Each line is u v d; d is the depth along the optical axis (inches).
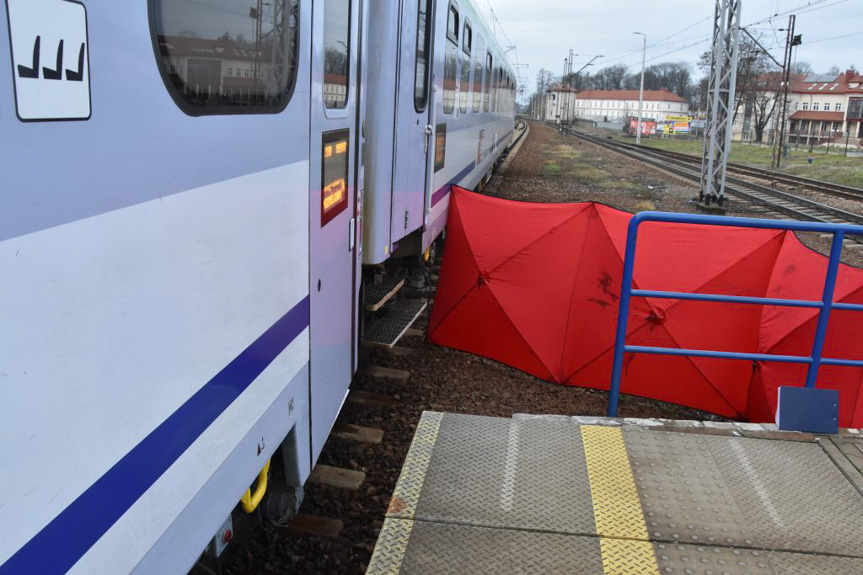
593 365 234.4
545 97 4972.9
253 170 89.3
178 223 70.7
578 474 125.8
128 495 64.3
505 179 871.7
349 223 147.6
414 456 129.0
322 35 118.7
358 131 153.3
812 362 163.8
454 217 257.4
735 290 219.5
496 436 136.8
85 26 55.3
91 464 58.4
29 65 49.7
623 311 167.2
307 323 117.3
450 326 258.5
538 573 102.3
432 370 237.9
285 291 104.3
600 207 231.9
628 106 5098.4
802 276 208.4
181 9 69.9
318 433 129.1
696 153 1766.7
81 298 56.1
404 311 249.1
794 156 1668.3
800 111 3575.3
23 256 49.8
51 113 51.9
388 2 195.0
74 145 54.6
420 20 231.5
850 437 141.3
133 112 62.2
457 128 340.8
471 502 116.8
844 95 3496.6
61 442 54.6
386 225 209.5
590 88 5757.9
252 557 135.6
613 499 119.3
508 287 246.2
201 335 76.9
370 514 153.0
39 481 52.4
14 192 48.7
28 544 51.6
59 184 53.1
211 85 77.0
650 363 229.1
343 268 143.9
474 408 212.5
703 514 116.3
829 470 129.9
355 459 174.6
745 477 126.8
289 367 108.8
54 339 53.3
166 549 71.8
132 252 62.9
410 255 270.4
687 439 138.3
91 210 56.9
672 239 226.8
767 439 139.4
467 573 101.8
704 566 104.8
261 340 95.3
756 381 217.9
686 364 225.8
